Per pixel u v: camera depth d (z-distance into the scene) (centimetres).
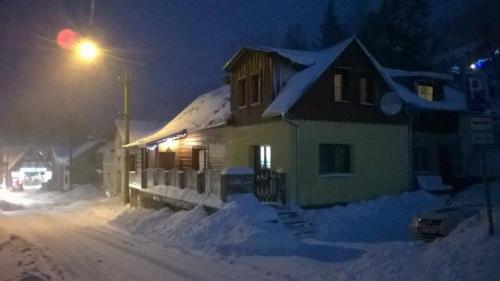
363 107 2023
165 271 1063
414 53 4228
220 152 2389
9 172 8331
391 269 879
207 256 1254
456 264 805
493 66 3912
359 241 1645
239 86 2236
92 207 3450
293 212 1716
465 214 1134
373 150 2045
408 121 2162
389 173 2084
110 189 4944
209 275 1019
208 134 2498
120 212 2658
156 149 2866
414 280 818
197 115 2822
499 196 2044
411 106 2386
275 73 1998
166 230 1712
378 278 871
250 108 2130
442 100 2644
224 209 1587
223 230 1477
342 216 1792
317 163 1889
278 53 1981
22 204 4272
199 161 2627
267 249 1291
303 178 1855
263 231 1370
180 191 2152
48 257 1248
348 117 1978
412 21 4259
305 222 1680
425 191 2164
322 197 1894
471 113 941
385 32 4297
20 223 2322
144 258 1233
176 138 2531
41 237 1708
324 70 1911
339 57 1969
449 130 2555
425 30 4328
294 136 1848
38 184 7931
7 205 4106
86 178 6619
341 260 1185
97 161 6588
